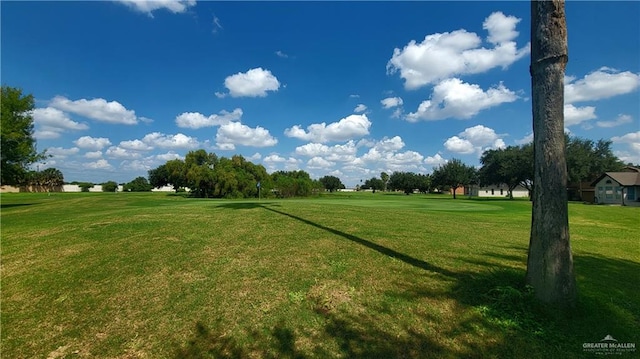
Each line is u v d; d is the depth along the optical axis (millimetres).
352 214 14883
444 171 60750
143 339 3883
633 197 42438
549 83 4250
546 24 4277
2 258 7457
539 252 4250
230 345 3639
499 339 3551
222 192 52156
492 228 11977
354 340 3611
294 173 70625
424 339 3590
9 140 27547
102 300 4934
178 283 5391
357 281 5188
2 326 4340
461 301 4391
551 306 4047
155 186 103250
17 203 30953
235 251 7168
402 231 9789
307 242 7902
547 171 4223
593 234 11664
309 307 4391
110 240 8742
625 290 5016
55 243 8703
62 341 3953
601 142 55625
